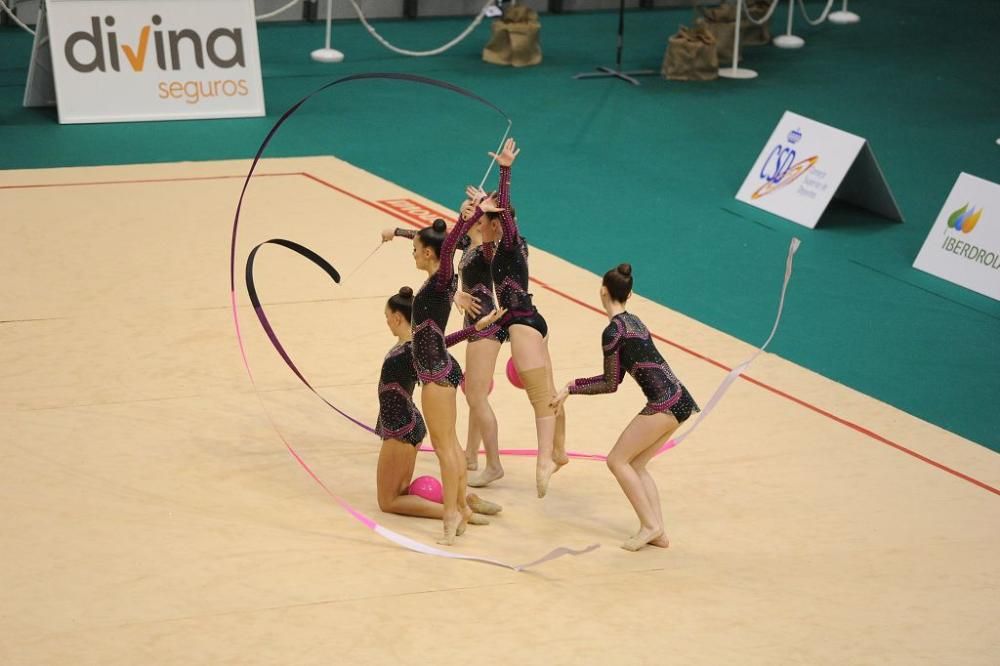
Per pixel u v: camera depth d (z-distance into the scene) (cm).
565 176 3828
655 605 1591
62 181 3528
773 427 2186
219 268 2869
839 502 1917
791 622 1563
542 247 3192
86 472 1888
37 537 1689
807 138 3562
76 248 2962
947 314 2881
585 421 2177
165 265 2870
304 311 2627
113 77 4212
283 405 2170
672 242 3291
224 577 1609
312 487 1888
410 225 3247
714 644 1502
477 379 1852
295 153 3953
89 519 1747
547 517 1839
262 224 3219
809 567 1712
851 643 1518
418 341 1670
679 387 1705
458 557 1688
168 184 3550
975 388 2477
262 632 1483
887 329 2773
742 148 4194
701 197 3681
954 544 1800
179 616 1512
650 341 1716
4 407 2098
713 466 2025
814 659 1478
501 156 1761
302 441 2041
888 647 1513
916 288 3038
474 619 1537
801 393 2344
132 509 1783
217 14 4303
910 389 2459
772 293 2959
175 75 4281
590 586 1634
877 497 1942
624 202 3603
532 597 1598
